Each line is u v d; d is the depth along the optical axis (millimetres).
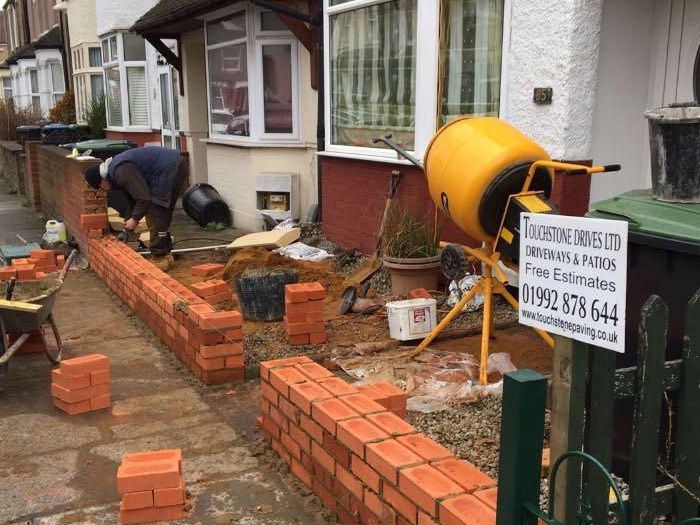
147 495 3357
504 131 4484
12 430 4395
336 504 3371
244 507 3494
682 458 2365
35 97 37031
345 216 8633
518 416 2033
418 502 2705
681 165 3295
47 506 3527
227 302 6848
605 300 1896
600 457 2260
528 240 2152
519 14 6008
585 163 5805
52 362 5559
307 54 10586
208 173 13297
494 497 2609
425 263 6422
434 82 6895
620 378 2314
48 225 10062
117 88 18953
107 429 4395
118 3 17625
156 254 8922
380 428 3217
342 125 8625
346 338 5730
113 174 8398
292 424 3766
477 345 5414
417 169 7195
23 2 41281
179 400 4820
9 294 5395
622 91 5922
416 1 7043
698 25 5504
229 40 11812
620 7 5762
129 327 6543
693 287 3016
